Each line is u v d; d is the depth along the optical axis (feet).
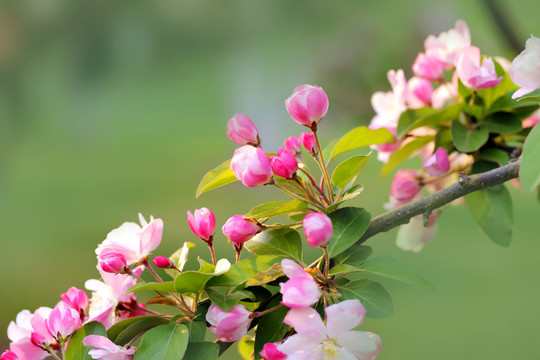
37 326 5.49
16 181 54.34
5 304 28.14
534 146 4.93
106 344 5.18
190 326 5.31
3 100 70.13
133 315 5.80
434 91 7.88
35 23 71.31
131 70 80.43
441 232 29.30
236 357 18.53
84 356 5.33
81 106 74.28
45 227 40.57
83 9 74.28
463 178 5.63
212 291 5.26
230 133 5.98
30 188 51.72
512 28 10.93
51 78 73.41
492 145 7.04
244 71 52.85
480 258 26.43
